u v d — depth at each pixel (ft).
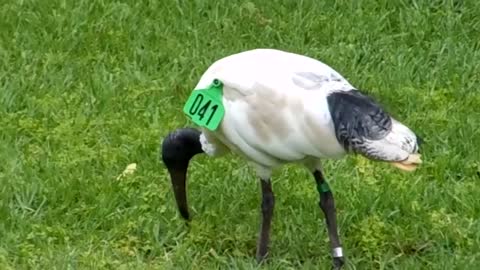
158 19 35.88
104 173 28.09
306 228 25.57
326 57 33.81
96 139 29.71
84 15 35.83
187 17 35.99
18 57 34.06
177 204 25.49
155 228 25.62
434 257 24.57
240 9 36.09
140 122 30.53
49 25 35.55
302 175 27.68
